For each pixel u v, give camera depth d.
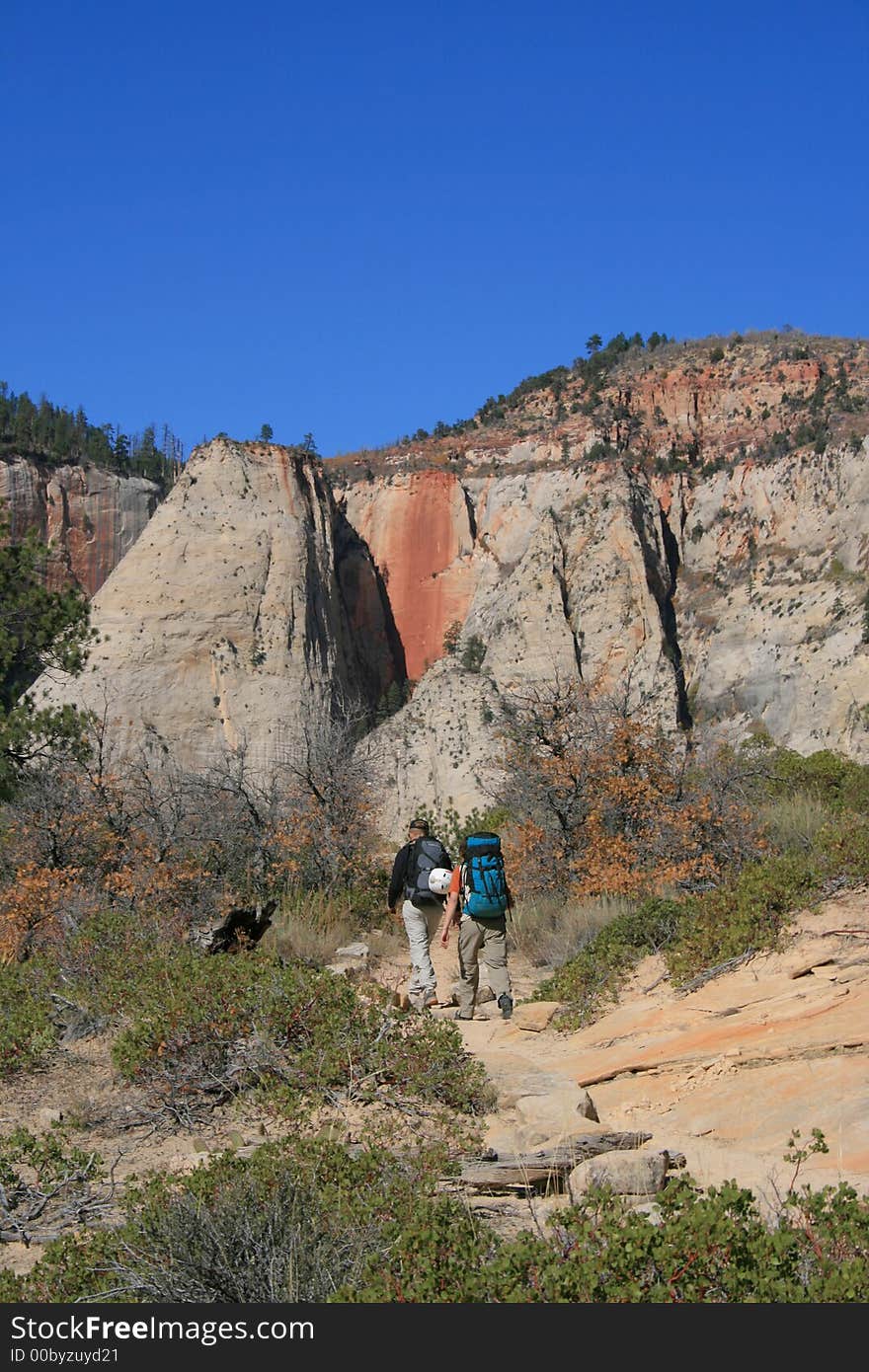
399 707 72.38
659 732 16.27
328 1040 7.36
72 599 20.47
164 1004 8.02
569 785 15.80
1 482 80.62
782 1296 3.50
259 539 67.88
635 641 65.19
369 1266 4.24
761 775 16.50
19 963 12.79
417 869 10.49
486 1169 5.48
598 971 9.84
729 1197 3.93
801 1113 5.93
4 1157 6.54
